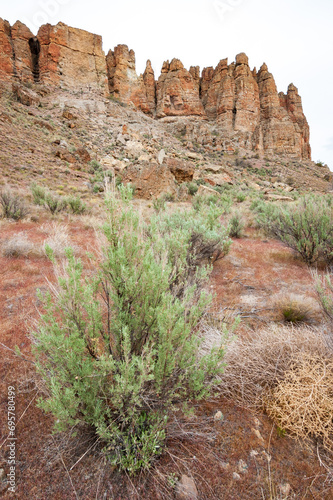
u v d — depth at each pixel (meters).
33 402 2.22
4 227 8.29
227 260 6.46
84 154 31.52
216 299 4.28
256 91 80.12
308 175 63.16
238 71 80.69
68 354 1.67
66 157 28.38
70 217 10.83
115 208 2.14
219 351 1.89
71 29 64.06
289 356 2.45
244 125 76.25
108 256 2.09
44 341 1.70
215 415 2.12
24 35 58.03
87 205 14.06
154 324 2.04
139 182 20.50
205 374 1.90
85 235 8.05
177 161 27.44
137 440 1.78
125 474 1.68
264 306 4.04
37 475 1.68
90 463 1.76
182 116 78.94
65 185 20.58
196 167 42.00
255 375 2.36
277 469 1.73
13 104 37.75
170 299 1.91
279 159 71.56
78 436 1.81
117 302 2.04
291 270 5.81
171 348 1.70
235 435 1.96
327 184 57.75
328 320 2.94
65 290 1.97
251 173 55.03
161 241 2.66
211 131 74.69
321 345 2.52
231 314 3.56
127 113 63.94
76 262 2.04
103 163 32.28
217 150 66.00
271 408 2.14
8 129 28.48
